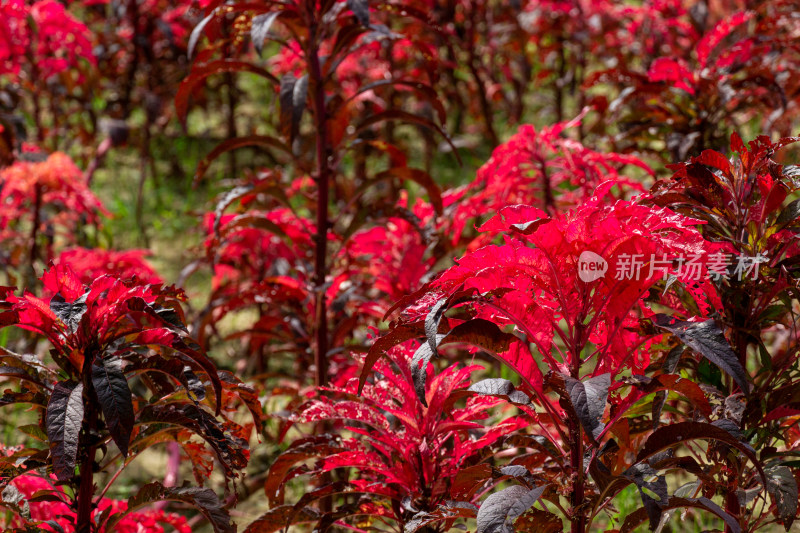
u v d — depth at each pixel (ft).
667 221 5.18
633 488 10.08
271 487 7.18
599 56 19.48
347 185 18.06
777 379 6.08
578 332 5.54
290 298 10.88
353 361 10.52
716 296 5.88
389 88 18.70
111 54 20.80
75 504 5.84
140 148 22.18
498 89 21.17
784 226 5.81
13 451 6.35
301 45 9.56
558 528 5.73
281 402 13.65
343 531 9.78
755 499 5.92
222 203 9.49
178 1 20.56
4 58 14.19
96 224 14.48
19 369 5.73
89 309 5.46
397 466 6.63
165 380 6.40
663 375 5.14
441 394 6.59
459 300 5.24
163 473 12.05
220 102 22.57
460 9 21.63
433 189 10.03
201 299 16.70
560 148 10.10
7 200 14.32
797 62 13.00
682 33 16.58
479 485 6.14
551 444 6.22
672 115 10.89
